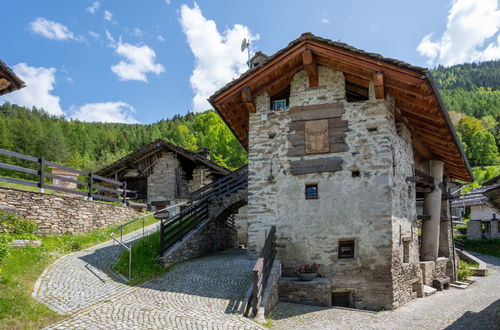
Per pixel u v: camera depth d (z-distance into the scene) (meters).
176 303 7.24
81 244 11.37
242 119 11.94
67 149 57.94
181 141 60.12
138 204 17.25
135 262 9.69
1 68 9.48
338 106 9.96
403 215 10.15
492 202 7.52
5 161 42.66
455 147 11.37
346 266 9.27
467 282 14.99
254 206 10.25
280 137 10.34
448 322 7.90
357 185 9.50
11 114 93.31
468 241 27.56
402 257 9.82
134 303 7.05
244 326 6.34
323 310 8.36
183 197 20.78
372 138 9.55
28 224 10.76
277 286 8.84
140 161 21.62
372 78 9.41
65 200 12.34
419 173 11.84
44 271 8.22
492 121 98.12
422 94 8.68
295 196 9.95
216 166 20.58
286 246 9.78
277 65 9.84
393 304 8.88
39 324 5.58
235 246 17.19
